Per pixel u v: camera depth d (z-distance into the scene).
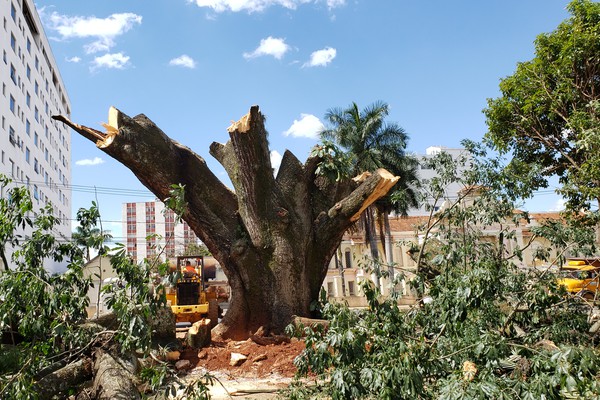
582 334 5.65
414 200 28.72
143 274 5.33
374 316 4.28
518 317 5.57
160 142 10.38
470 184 7.34
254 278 10.43
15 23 34.25
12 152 31.98
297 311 10.38
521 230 22.98
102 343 6.33
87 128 10.31
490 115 16.61
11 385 4.94
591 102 9.01
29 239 6.29
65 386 5.60
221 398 6.64
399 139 29.06
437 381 3.70
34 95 39.16
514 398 3.16
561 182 15.21
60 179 50.75
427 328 4.78
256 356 8.39
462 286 4.19
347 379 3.55
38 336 5.84
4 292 5.62
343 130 28.98
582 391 2.96
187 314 13.58
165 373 4.91
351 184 12.33
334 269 36.97
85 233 6.68
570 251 7.03
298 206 11.30
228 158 11.42
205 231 10.88
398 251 35.16
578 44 14.28
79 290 6.24
